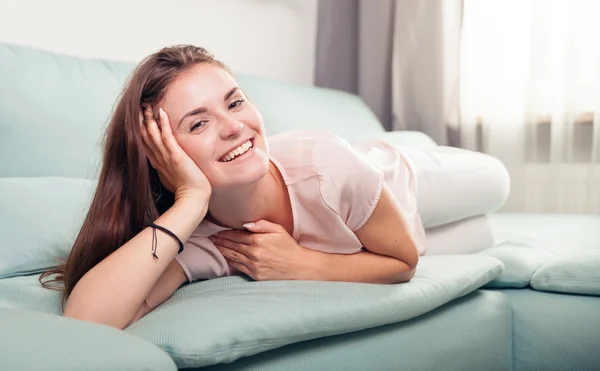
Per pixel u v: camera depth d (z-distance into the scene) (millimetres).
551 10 2541
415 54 2900
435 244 1820
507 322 1470
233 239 1282
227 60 2717
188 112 1124
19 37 2062
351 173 1243
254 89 2299
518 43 2621
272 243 1242
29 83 1714
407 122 2967
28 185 1503
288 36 2980
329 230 1281
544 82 2574
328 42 3109
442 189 1762
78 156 1731
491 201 1887
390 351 1205
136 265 1075
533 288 1526
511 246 1786
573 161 2529
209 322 981
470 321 1385
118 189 1196
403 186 1648
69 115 1750
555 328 1440
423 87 2881
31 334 793
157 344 947
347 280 1271
